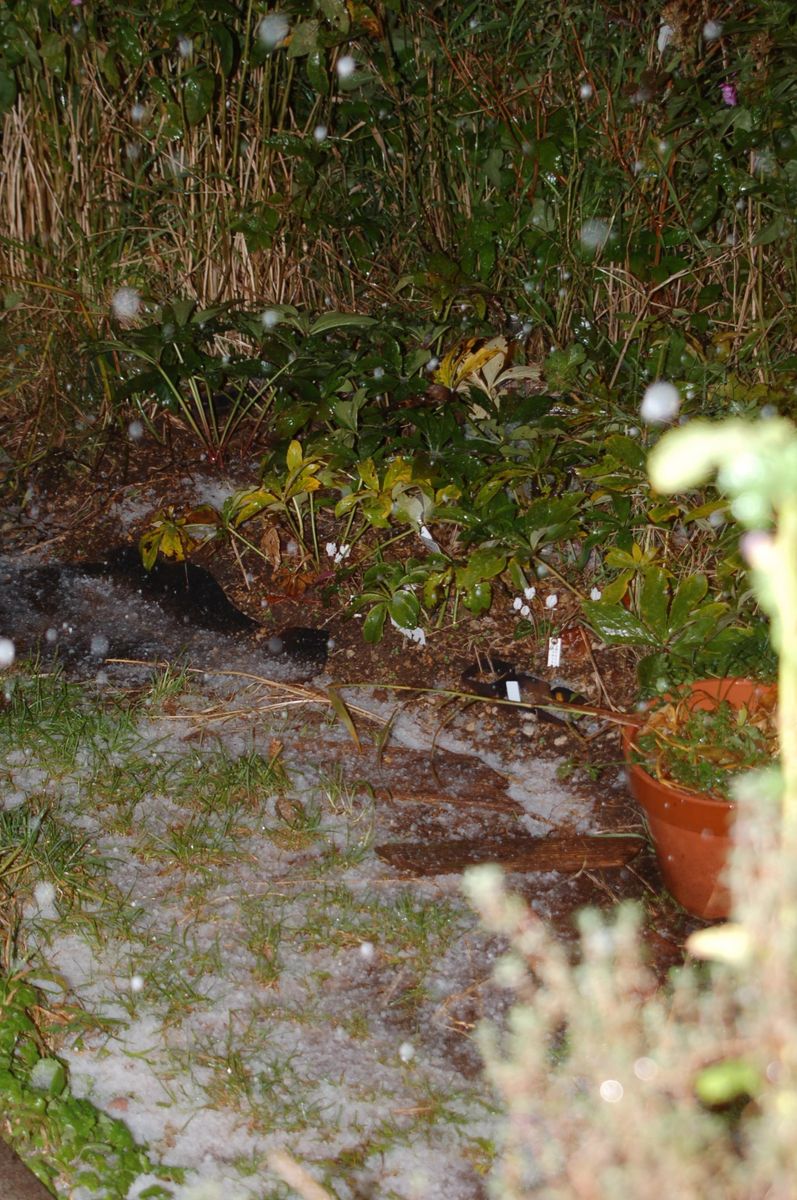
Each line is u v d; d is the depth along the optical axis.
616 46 4.58
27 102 4.90
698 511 3.36
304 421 4.23
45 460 4.69
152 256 4.94
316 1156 2.22
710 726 2.80
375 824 3.14
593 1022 2.06
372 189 5.18
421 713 3.64
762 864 1.78
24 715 3.46
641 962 2.68
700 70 4.30
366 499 4.09
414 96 4.93
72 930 2.70
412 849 3.05
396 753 3.46
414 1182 2.12
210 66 4.73
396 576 3.84
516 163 4.68
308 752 3.44
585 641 3.79
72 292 4.70
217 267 4.96
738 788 2.52
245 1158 2.21
